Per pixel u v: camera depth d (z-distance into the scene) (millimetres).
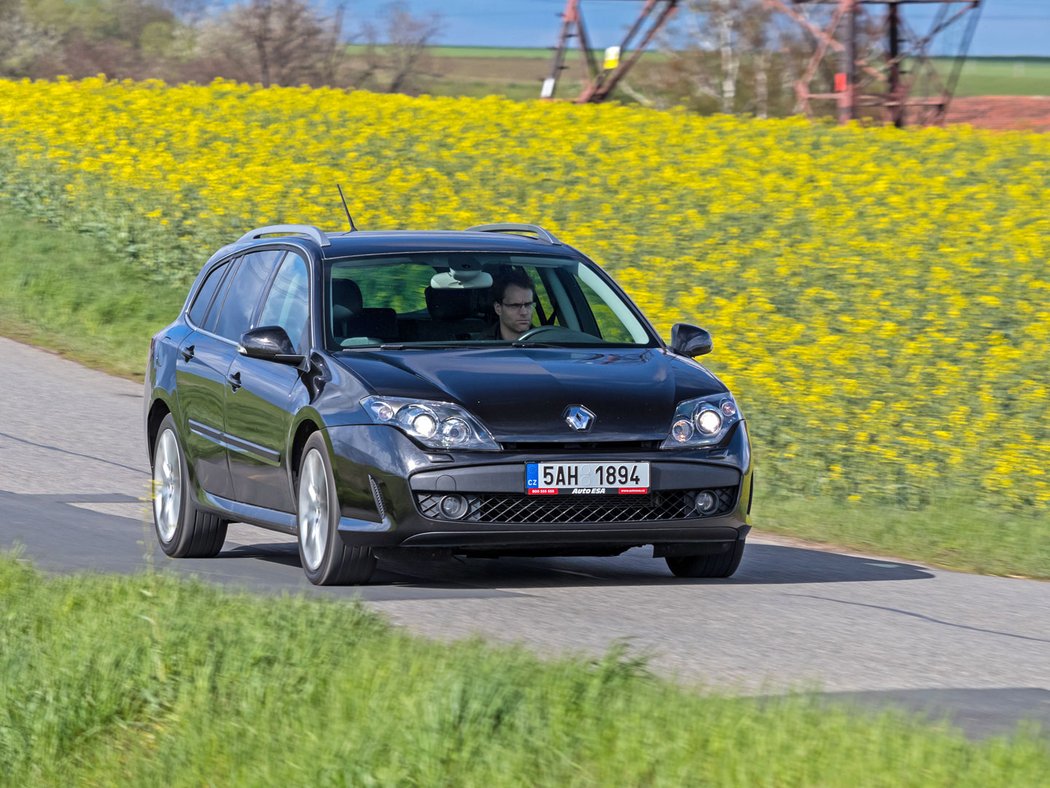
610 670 13320
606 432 19844
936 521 28375
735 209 62938
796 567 23828
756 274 49688
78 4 199625
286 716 12578
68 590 17781
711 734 11695
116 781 11844
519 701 12242
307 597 17750
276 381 21844
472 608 19094
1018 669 16453
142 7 198375
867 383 36562
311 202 64188
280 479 21594
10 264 59656
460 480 19375
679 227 59031
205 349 24344
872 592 21406
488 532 19453
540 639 17219
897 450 32500
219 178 66688
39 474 32000
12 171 70000
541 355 21344
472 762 11172
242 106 90062
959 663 16656
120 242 62031
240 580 21312
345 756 11289
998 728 13500
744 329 42938
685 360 21922
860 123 122812
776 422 34031
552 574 22578
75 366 47094
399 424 19703
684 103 176750
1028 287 48375
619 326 22797
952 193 68312
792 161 75938
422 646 14859
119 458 34438
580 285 23188
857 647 17328
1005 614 20031
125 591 17438
